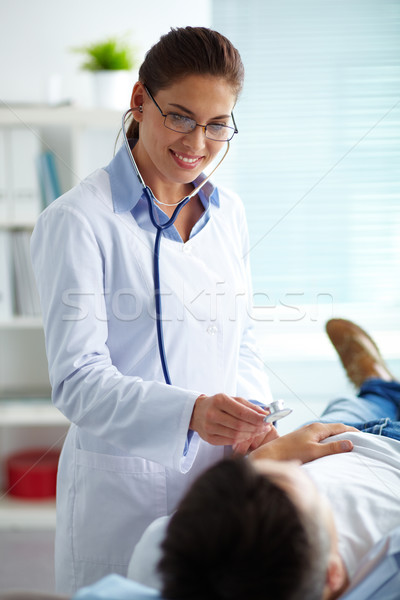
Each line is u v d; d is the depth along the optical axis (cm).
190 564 59
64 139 265
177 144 109
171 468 114
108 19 266
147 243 118
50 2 264
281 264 286
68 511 121
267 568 58
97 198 116
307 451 113
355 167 282
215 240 128
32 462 262
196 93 104
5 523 249
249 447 121
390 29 277
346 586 80
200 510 60
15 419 253
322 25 276
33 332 271
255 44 276
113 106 252
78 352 109
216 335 122
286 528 59
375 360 214
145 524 117
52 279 111
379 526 91
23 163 252
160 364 118
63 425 277
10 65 267
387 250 286
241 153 281
